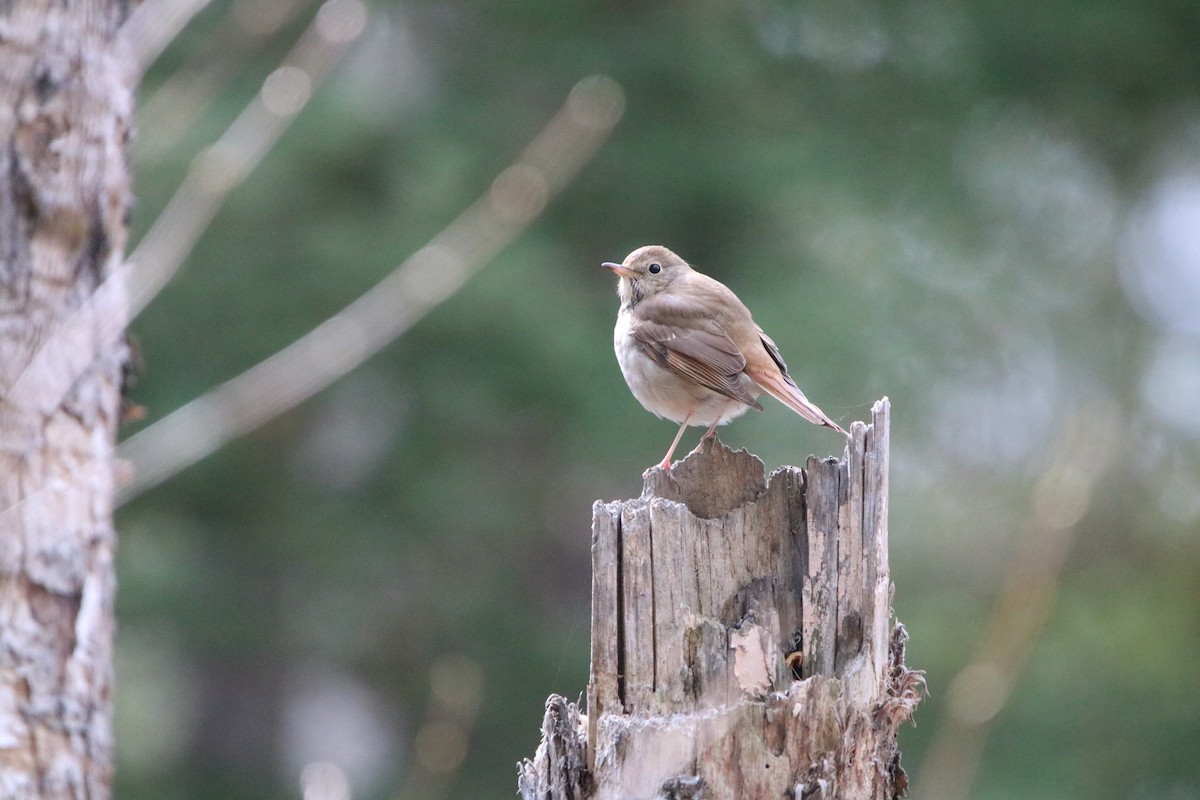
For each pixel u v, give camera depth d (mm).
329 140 15078
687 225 17234
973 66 17625
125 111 6309
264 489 16094
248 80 14336
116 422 6344
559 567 17031
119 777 15727
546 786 5496
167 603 15375
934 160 17734
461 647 16422
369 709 16672
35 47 5934
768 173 16312
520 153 16203
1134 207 20125
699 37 16578
